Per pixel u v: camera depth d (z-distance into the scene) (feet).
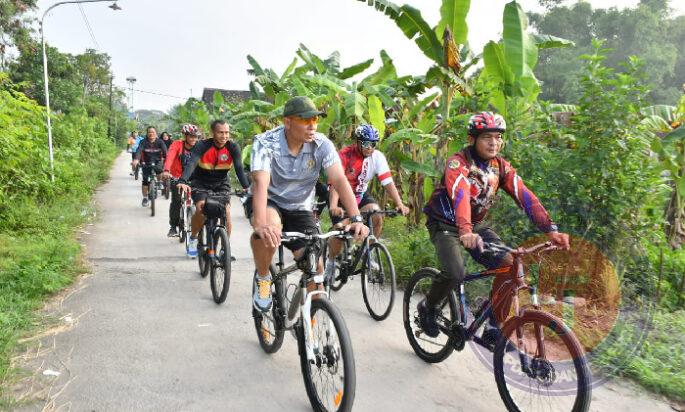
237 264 20.71
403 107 27.86
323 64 35.70
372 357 12.23
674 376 10.71
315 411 9.56
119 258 20.94
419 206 25.14
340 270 16.55
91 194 40.96
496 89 20.25
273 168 10.40
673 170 16.96
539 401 9.41
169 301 15.75
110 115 143.54
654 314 13.44
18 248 19.57
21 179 28.25
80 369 10.92
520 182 10.66
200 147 17.95
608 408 9.95
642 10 118.01
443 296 11.24
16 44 83.41
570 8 130.82
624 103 15.66
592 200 15.84
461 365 11.92
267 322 12.08
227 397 10.05
